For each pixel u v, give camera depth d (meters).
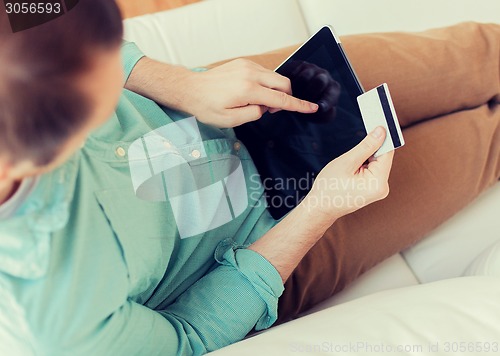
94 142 0.64
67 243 0.56
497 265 0.76
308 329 0.58
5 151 0.40
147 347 0.62
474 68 1.00
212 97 0.77
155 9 1.55
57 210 0.52
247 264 0.72
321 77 0.77
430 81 0.99
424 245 0.97
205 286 0.73
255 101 0.75
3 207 0.48
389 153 0.68
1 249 0.50
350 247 0.89
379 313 0.59
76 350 0.55
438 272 0.93
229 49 1.13
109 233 0.60
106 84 0.42
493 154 0.99
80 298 0.55
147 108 0.79
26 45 0.37
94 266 0.57
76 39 0.38
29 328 0.52
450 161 0.96
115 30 0.41
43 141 0.40
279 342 0.56
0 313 0.53
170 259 0.75
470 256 0.93
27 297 0.52
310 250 0.87
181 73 0.82
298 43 1.17
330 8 1.17
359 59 0.99
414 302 0.60
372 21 1.17
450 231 0.98
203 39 1.12
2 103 0.38
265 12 1.16
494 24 1.05
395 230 0.91
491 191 1.02
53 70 0.38
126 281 0.61
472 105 1.02
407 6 1.16
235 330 0.71
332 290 0.89
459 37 1.02
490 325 0.54
